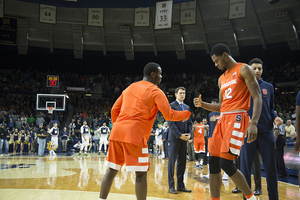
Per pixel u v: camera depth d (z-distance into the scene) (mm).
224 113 2361
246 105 2268
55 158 10852
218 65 2471
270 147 2777
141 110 2201
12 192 3734
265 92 2941
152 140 14320
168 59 26047
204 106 2572
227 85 2383
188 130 4309
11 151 15211
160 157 11977
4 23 19828
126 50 23922
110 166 2199
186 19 17344
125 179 5191
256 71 3092
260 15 19922
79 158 10875
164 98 2238
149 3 13039
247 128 2238
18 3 20484
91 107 21703
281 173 6172
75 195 3568
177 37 22609
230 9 16469
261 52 22781
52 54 24797
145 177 2189
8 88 21562
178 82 24984
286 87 20297
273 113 2957
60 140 14828
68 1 12570
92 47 24406
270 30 20578
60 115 20359
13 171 6352
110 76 26203
